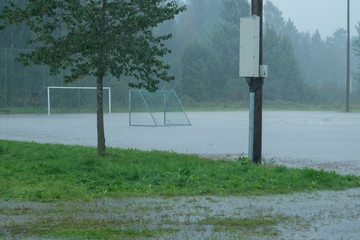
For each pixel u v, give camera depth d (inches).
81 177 436.5
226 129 1213.7
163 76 570.3
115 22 559.2
